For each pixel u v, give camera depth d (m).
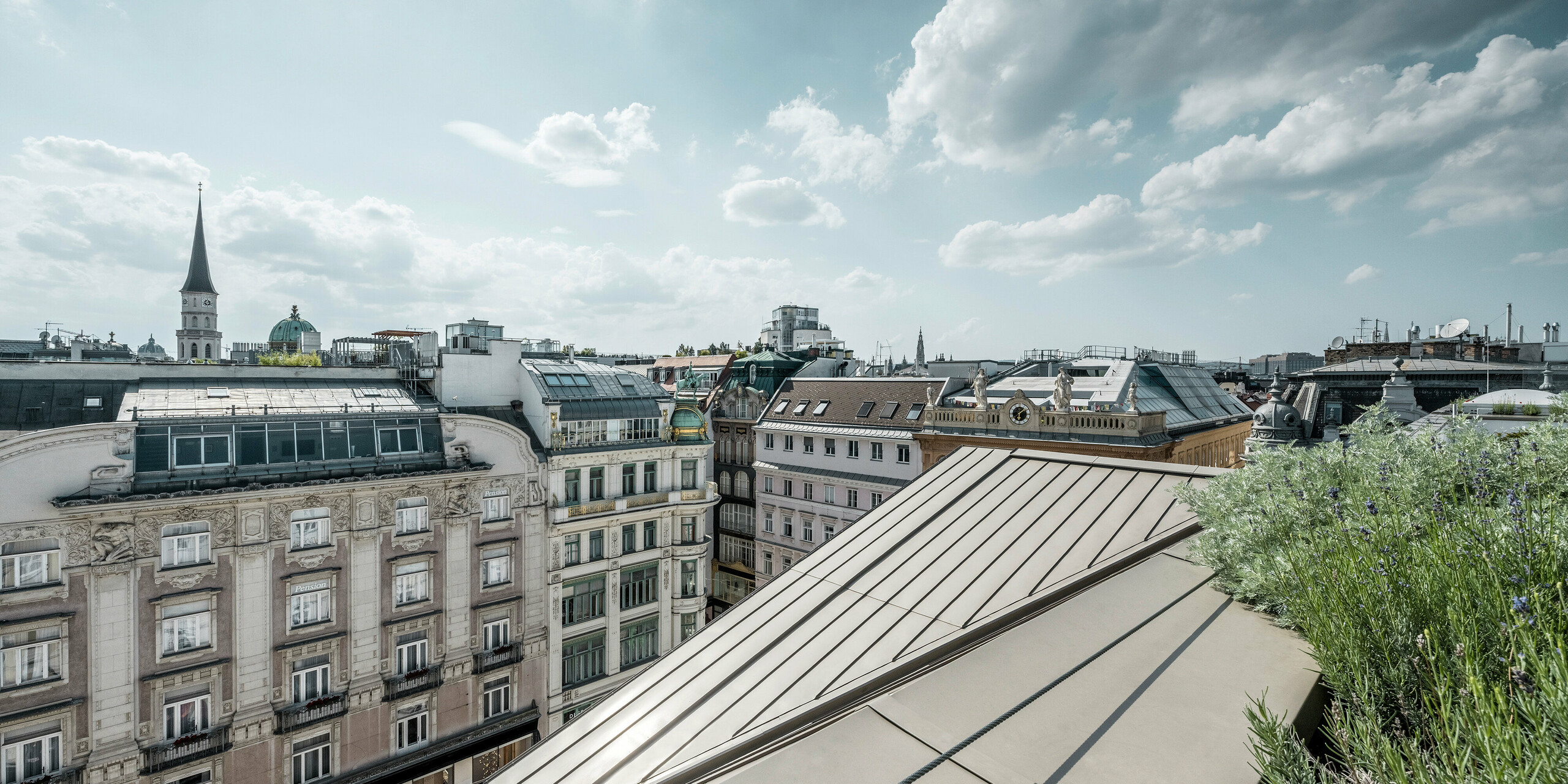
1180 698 5.13
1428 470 6.52
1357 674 4.33
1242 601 6.80
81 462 26.23
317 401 35.25
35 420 30.48
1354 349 71.94
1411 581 4.55
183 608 28.03
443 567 34.53
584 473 40.22
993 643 7.03
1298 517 6.73
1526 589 3.96
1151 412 43.12
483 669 35.53
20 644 25.06
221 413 31.31
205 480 28.61
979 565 10.35
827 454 56.56
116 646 26.59
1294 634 5.88
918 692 6.17
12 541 24.98
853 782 5.02
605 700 11.01
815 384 62.00
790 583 11.96
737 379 75.94
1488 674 3.81
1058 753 4.80
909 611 9.62
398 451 34.06
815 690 8.26
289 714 29.86
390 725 32.91
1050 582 8.98
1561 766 2.78
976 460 14.38
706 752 7.69
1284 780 3.82
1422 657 4.13
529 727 37.75
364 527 32.00
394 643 33.09
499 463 36.44
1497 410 27.12
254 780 29.36
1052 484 12.24
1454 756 3.14
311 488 30.27
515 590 37.22
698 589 44.75
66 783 25.50
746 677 9.48
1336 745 4.15
